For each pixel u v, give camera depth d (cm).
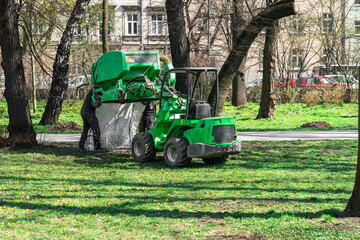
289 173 1130
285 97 3647
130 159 1405
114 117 1553
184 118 1250
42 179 1077
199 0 2408
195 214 736
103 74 1429
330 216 686
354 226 642
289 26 3778
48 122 2509
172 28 1711
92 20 3612
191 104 1248
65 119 2858
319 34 3856
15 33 1568
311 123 2372
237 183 1005
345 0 4250
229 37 2814
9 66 1580
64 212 748
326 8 4188
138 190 941
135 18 5372
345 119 2650
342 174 1109
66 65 2489
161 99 1307
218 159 1299
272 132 2148
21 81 1597
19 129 1602
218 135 1204
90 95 1553
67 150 1584
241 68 3528
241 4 1922
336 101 3384
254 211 745
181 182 1027
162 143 1317
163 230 651
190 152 1212
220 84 1598
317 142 1736
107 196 879
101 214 741
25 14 1878
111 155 1488
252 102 3881
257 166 1251
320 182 1006
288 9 1511
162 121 1302
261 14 1552
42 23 2564
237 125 2494
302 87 3725
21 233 630
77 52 3628
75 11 2255
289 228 639
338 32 3850
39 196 880
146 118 1567
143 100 1454
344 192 893
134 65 1361
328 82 3775
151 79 1418
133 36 5309
